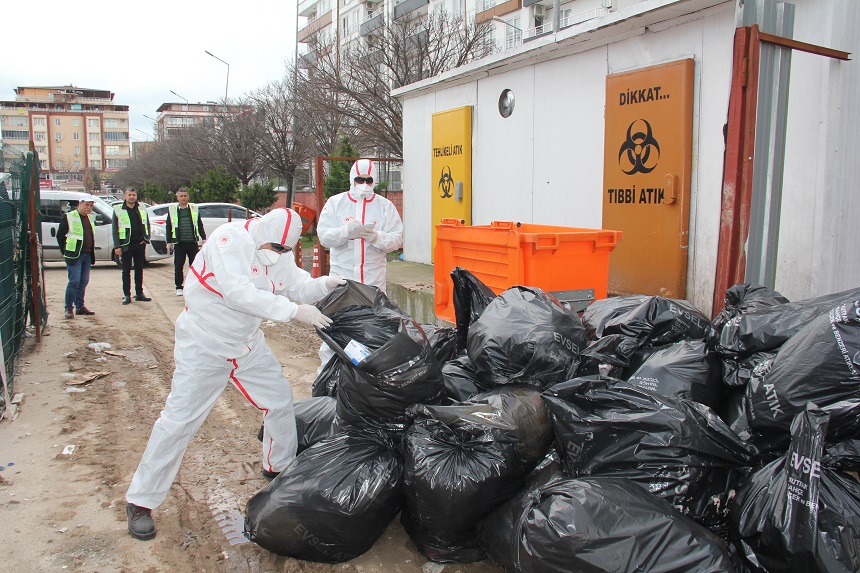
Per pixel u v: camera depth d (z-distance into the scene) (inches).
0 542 129.0
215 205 674.8
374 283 217.0
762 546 95.2
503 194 315.3
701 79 212.4
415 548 128.0
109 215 573.3
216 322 129.0
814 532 88.5
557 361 130.3
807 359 105.7
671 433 104.0
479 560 122.5
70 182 4013.3
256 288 125.0
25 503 144.7
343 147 655.1
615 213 245.3
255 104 1076.5
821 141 184.4
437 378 132.4
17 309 253.1
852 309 105.4
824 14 182.1
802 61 187.9
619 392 112.2
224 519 138.6
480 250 205.6
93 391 225.8
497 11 1212.5
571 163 270.8
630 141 236.7
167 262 644.7
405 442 124.0
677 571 88.4
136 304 401.4
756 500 98.2
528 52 274.5
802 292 192.1
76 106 5305.1
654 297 151.2
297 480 120.5
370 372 126.3
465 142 334.0
